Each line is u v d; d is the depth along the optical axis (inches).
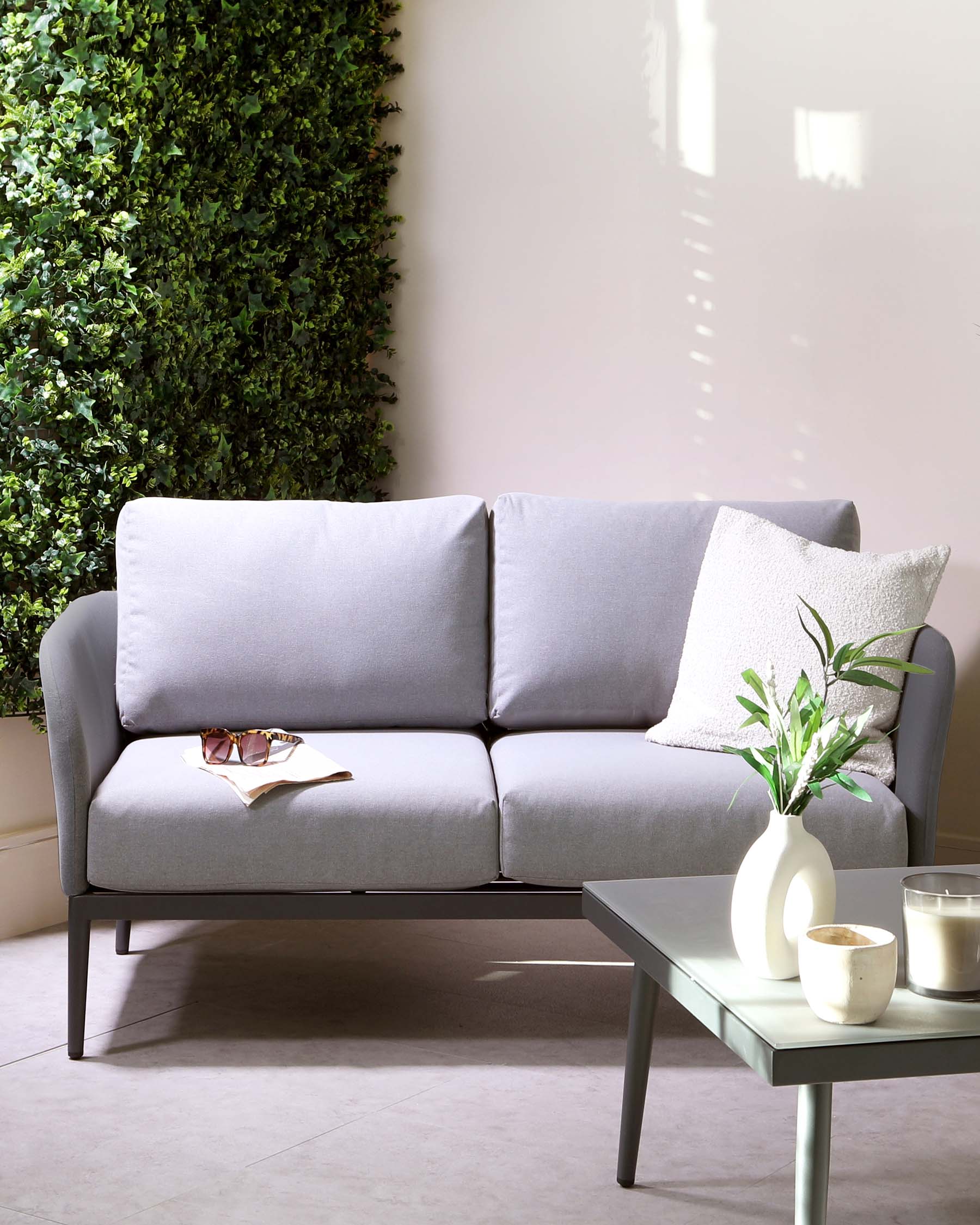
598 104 135.9
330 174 139.1
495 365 143.3
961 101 117.4
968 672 119.2
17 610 106.4
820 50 124.0
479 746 98.0
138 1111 75.5
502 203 141.8
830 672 92.2
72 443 110.3
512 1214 63.4
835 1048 46.9
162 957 104.9
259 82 127.3
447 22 143.6
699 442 132.0
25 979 99.0
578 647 104.4
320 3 135.2
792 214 126.1
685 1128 74.0
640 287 134.5
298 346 136.6
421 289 146.9
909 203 120.3
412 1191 65.7
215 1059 83.6
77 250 108.1
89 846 83.4
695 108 130.6
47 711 83.7
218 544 104.0
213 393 125.7
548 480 140.9
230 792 84.4
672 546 107.7
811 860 54.7
